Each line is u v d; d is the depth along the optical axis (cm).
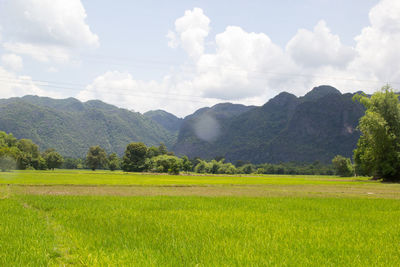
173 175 10806
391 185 5622
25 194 3022
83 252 959
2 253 922
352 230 1394
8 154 12156
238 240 1144
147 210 2002
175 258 895
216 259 895
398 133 6831
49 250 987
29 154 14675
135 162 14888
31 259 875
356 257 945
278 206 2319
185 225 1448
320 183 6112
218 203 2473
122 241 1105
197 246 1048
